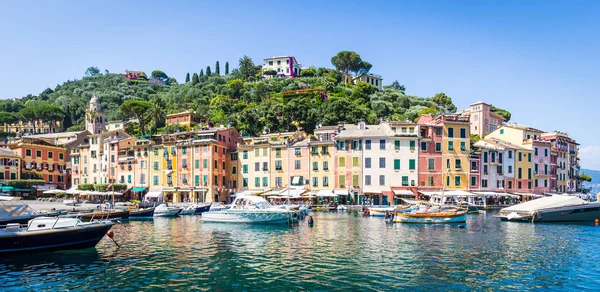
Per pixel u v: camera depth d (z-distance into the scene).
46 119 174.12
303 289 25.41
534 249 37.78
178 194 100.88
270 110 130.50
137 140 108.81
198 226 57.00
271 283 26.59
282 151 96.75
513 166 99.25
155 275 28.50
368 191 89.94
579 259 33.56
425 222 58.03
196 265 31.47
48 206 83.12
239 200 63.78
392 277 28.02
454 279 27.53
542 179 104.12
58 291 25.08
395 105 167.75
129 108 165.12
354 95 159.75
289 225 57.00
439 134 92.19
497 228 53.22
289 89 168.00
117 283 26.64
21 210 42.16
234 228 54.47
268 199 96.12
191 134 102.88
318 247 38.88
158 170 103.56
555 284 26.53
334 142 92.81
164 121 152.12
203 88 194.88
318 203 92.00
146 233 49.38
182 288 25.58
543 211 61.03
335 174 92.38
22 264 31.55
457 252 36.28
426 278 27.77
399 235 46.44
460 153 92.56
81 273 28.98
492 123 158.88
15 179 108.25
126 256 34.72
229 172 103.31
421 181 90.50
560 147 114.12
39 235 34.66
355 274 28.73
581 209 61.84
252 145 100.12
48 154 119.69
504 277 28.08
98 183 107.69
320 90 150.88
